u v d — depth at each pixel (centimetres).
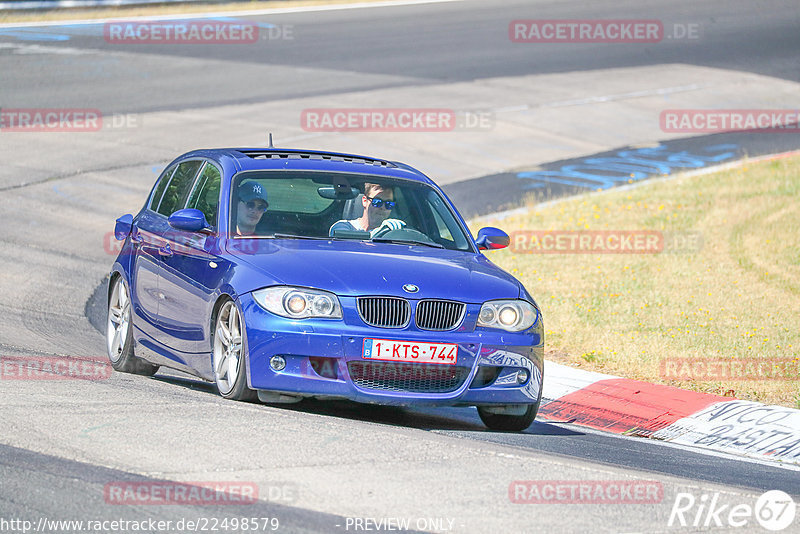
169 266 2916
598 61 11475
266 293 2516
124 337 3181
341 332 2484
